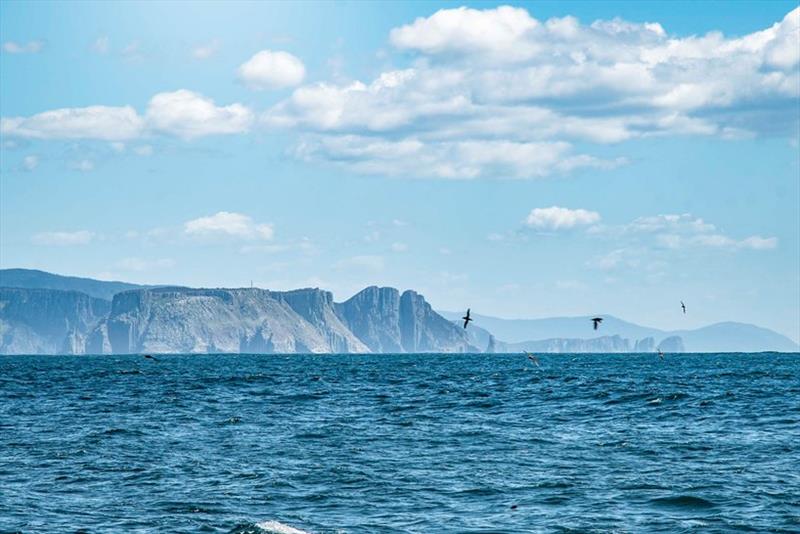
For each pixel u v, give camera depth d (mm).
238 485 91375
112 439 125812
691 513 78500
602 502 83062
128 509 80625
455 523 75750
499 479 94188
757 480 91938
